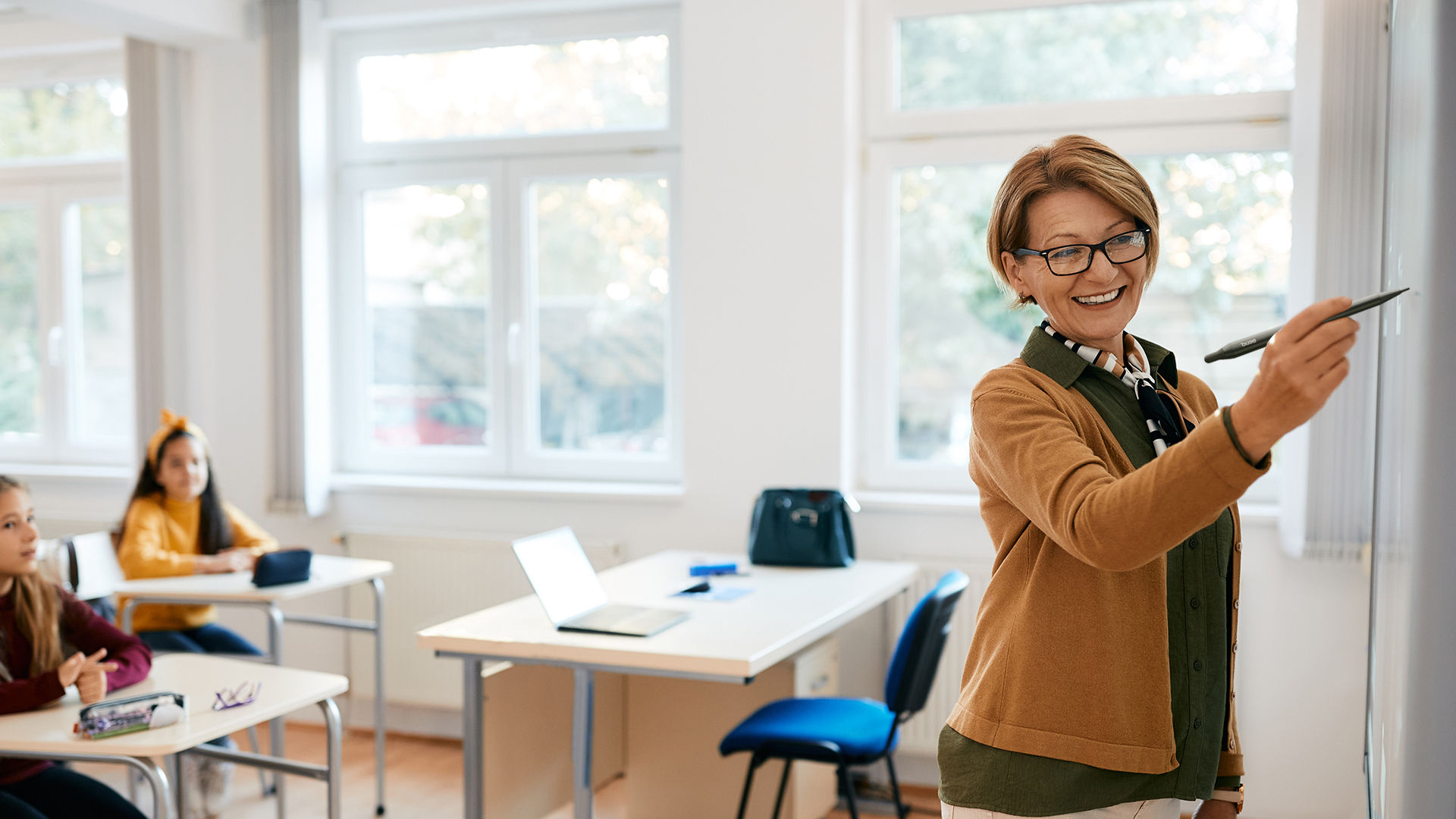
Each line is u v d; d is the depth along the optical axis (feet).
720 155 11.76
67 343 15.52
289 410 13.26
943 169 11.80
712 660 7.10
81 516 14.78
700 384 11.93
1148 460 3.52
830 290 11.48
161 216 13.66
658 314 12.80
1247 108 10.73
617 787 11.89
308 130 13.15
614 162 12.73
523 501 12.75
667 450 12.84
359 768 12.31
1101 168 3.47
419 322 13.67
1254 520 10.44
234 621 13.92
